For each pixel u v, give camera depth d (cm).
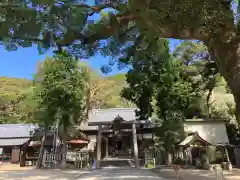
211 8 787
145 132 3262
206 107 3091
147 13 820
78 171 2147
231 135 2986
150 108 2536
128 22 995
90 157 3069
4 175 1825
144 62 1714
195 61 2573
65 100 2530
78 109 2633
